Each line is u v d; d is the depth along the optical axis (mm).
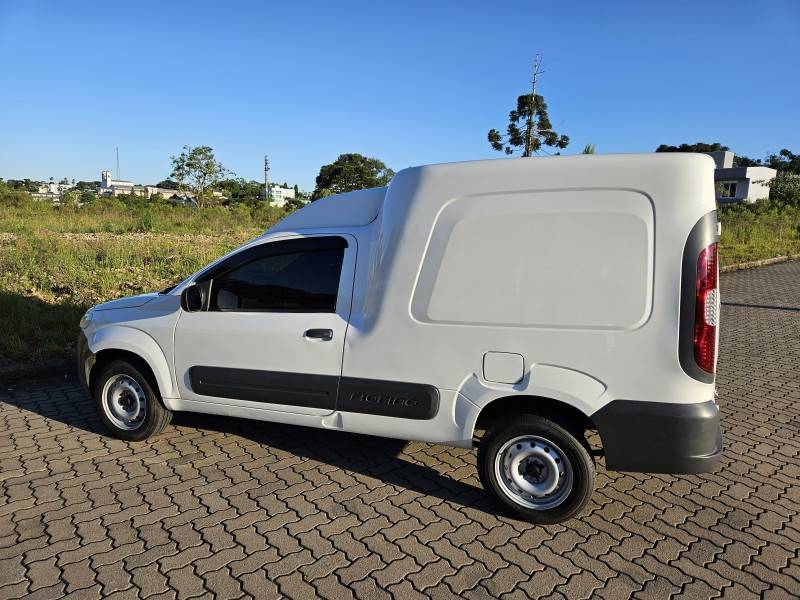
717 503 3777
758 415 5406
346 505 3682
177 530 3359
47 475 4039
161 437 4742
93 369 4762
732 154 51188
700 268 2994
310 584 2891
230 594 2807
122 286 10125
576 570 3033
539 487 3432
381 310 3619
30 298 8891
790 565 3104
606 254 3111
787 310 11023
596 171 3121
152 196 43156
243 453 4457
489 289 3342
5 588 2818
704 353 3037
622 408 3127
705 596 2834
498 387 3350
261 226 26375
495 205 3307
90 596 2771
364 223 3973
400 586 2883
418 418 3578
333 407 3824
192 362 4254
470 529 3422
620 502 3781
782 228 27172
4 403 5512
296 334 3889
